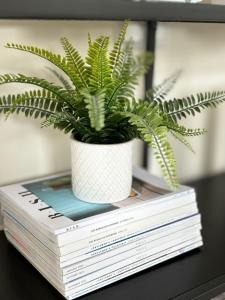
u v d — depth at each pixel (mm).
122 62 715
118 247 605
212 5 710
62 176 784
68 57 626
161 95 784
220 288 654
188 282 632
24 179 829
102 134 641
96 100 528
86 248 571
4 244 748
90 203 646
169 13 675
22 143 808
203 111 1085
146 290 609
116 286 613
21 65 762
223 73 1085
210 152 1154
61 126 652
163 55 963
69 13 588
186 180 1125
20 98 626
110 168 625
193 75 1030
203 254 714
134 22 889
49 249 581
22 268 673
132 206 620
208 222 854
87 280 580
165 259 674
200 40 1014
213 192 1035
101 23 837
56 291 612
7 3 542
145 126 542
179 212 673
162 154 521
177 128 604
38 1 561
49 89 612
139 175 773
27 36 756
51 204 646
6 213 709
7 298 600
